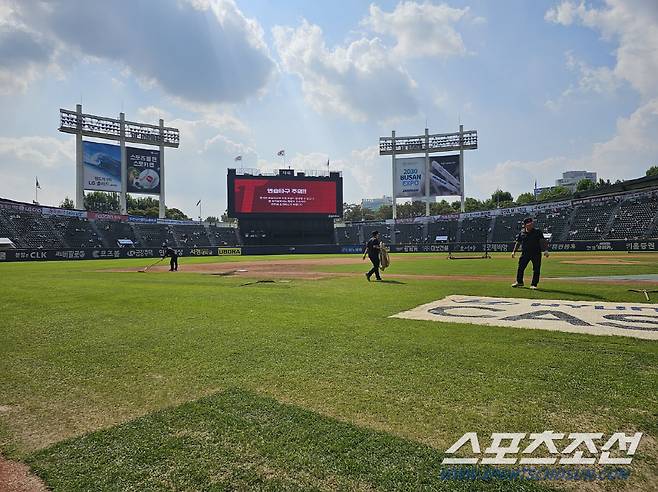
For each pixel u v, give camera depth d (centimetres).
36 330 701
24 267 3019
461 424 329
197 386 429
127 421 352
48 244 5253
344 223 7344
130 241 5997
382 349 546
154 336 648
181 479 264
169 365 500
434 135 6800
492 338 592
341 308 883
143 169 6184
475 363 478
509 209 6206
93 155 5772
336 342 588
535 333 617
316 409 364
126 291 1253
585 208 5581
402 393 395
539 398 375
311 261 3747
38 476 274
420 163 6688
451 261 3195
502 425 327
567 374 434
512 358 493
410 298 1027
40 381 456
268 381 437
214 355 537
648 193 5084
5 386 443
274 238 6619
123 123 6047
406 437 311
